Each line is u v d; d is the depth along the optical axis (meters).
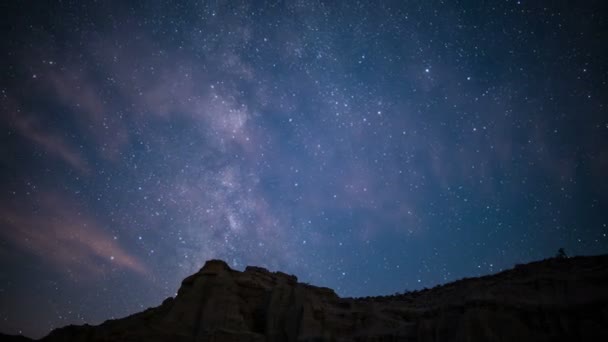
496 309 25.56
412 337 29.23
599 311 23.56
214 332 31.95
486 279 31.33
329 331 33.22
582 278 25.83
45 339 32.69
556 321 24.30
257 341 32.41
